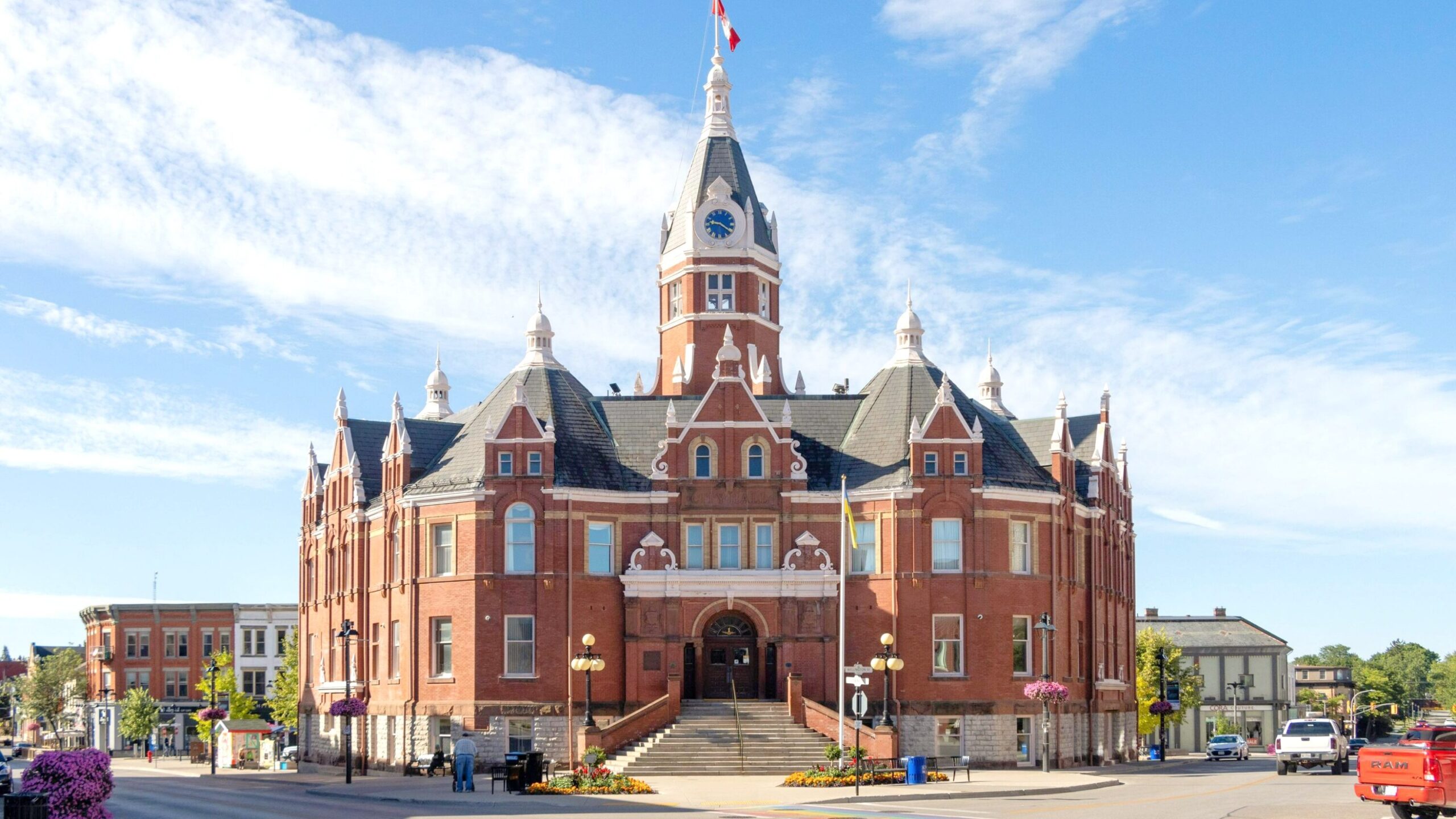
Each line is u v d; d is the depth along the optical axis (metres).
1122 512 95.69
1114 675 89.25
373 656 83.81
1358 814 43.34
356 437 90.06
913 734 74.94
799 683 72.44
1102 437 89.00
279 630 157.88
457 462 80.38
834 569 77.44
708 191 94.38
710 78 98.50
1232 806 47.31
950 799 53.50
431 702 77.38
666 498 78.12
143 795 62.97
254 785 71.31
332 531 90.56
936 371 83.75
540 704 75.31
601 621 76.94
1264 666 162.62
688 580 76.62
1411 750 40.78
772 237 96.94
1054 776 65.50
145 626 157.38
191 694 155.75
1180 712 122.44
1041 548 78.56
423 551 79.25
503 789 61.50
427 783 67.69
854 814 45.62
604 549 78.00
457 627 76.94
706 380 92.31
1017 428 88.81
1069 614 80.81
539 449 77.25
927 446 76.94
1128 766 83.81
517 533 77.12
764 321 94.62
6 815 34.12
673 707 72.12
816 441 81.81
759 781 63.12
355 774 79.00
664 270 96.50
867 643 76.69
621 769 67.38
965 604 75.88
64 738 166.75
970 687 75.31
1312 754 68.44
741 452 78.44
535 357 84.06
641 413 83.06
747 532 77.81
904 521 76.50
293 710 128.88
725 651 77.88
